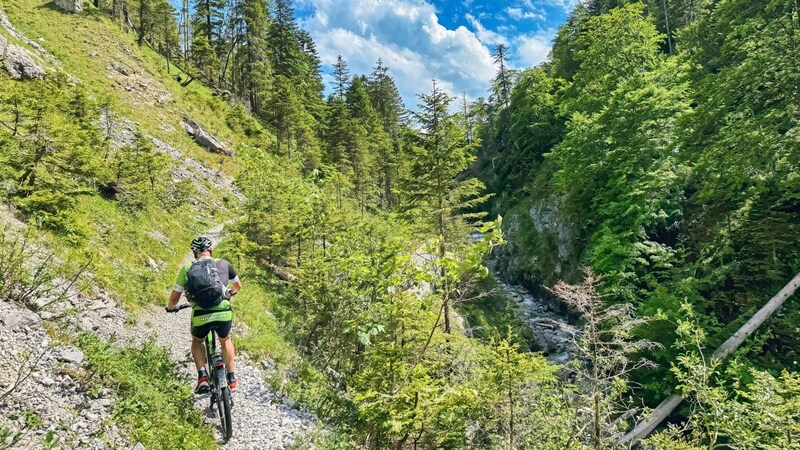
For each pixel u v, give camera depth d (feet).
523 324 91.45
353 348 33.68
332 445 19.93
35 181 30.53
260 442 17.52
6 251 19.53
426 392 20.70
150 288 31.09
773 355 49.80
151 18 163.84
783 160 53.57
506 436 32.09
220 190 89.20
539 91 163.73
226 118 137.28
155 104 106.22
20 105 33.91
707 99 63.10
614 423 35.47
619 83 86.79
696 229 66.74
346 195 144.46
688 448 30.99
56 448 11.37
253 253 54.70
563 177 99.76
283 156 141.08
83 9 129.80
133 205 47.50
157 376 18.20
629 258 64.75
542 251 115.75
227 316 15.43
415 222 55.36
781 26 53.67
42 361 14.34
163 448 13.71
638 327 54.90
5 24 88.84
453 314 68.03
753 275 54.60
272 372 26.09
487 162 216.33
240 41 189.78
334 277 36.55
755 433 30.14
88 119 59.06
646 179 69.51
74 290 22.29
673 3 147.33
